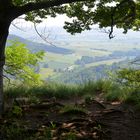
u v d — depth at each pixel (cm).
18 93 1369
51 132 815
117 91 1312
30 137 788
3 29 983
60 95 1355
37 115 1001
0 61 1000
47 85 1550
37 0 1197
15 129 828
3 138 806
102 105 1130
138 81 1452
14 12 972
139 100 1169
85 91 1437
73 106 1092
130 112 1042
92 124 865
